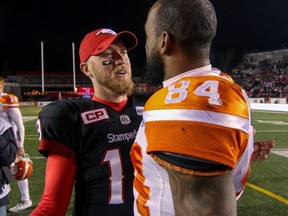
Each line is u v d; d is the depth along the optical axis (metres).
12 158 2.17
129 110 1.53
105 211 1.37
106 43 1.44
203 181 0.67
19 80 38.09
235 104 0.74
